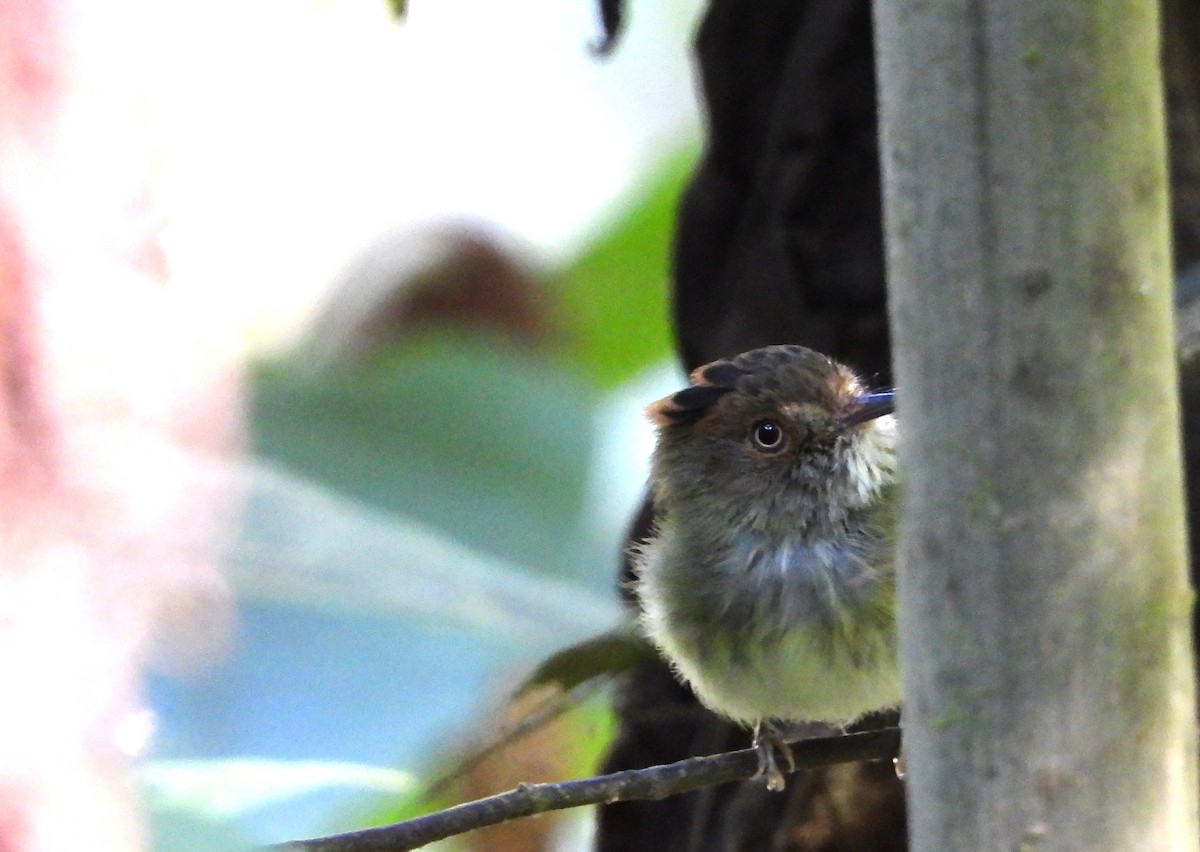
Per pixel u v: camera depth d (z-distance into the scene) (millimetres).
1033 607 2629
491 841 3010
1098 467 2611
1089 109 2557
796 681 2973
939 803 2699
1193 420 2934
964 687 2664
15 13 1343
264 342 3076
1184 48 2971
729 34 2992
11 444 1329
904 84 2654
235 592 2859
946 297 2633
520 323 3043
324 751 2879
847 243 2984
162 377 1440
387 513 2934
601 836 2994
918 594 2715
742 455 2990
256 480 2893
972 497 2641
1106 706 2639
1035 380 2602
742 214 2996
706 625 2977
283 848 2900
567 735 3016
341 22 3123
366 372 2957
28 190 1345
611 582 2949
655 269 3074
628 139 3154
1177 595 2674
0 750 1301
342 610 2887
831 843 2965
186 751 2354
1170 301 2668
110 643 1357
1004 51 2564
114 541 1371
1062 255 2576
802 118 2982
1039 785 2635
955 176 2609
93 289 1380
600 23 2945
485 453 2951
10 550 1322
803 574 2975
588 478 2951
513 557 2941
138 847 1403
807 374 2988
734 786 2982
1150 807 2654
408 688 2885
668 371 3078
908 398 2699
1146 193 2598
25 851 1297
